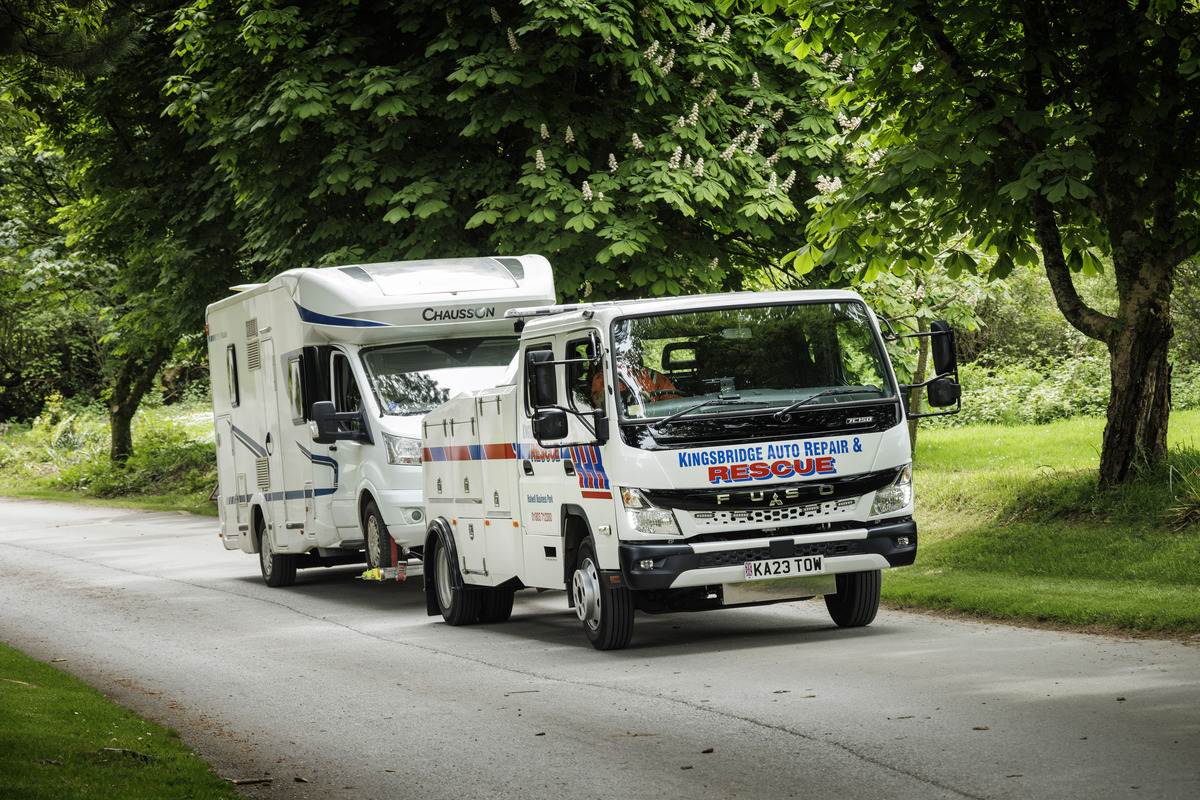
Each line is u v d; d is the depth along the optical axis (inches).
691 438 753.6
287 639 944.3
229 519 1425.9
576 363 794.2
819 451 767.7
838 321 795.4
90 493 2984.7
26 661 813.2
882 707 584.4
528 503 869.8
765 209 1395.2
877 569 779.4
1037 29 1059.3
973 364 2242.9
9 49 970.1
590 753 542.9
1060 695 581.6
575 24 1307.8
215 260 1950.1
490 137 1408.7
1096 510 1049.5
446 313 1135.0
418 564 1419.8
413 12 1469.0
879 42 1100.5
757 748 530.0
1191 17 991.6
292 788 517.7
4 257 2748.5
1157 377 1064.8
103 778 506.6
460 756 553.6
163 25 1882.4
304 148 1510.8
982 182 1071.6
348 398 1127.6
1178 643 690.8
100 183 2044.8
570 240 1357.0
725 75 1470.2
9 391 4345.5
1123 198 1056.2
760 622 905.5
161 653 903.1
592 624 808.3
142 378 3137.3
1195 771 449.7
